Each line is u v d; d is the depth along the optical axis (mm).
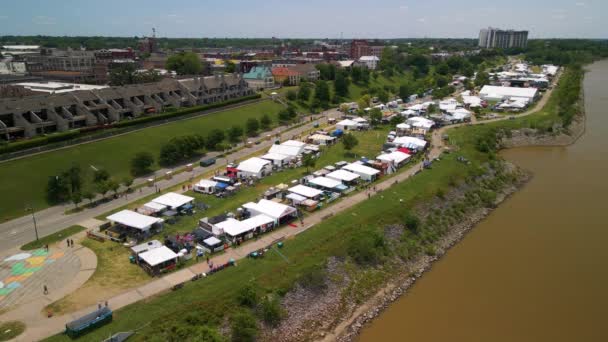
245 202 114312
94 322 64750
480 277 89125
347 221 102500
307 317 74188
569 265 92938
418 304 80438
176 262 83812
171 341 62750
